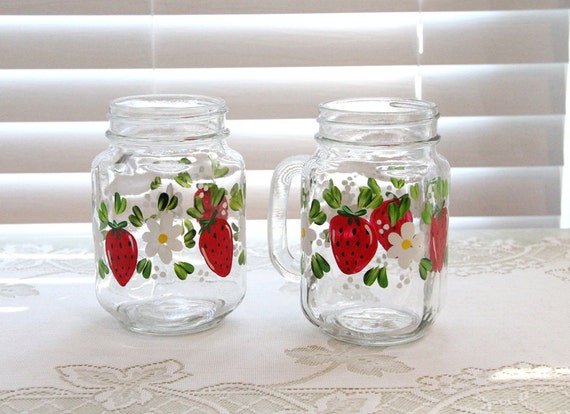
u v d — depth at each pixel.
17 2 1.52
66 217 1.65
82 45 1.55
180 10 1.53
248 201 1.67
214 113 0.90
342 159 0.86
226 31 1.55
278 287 1.07
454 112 1.62
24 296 1.03
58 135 1.60
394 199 0.85
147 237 0.89
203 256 0.90
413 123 0.84
